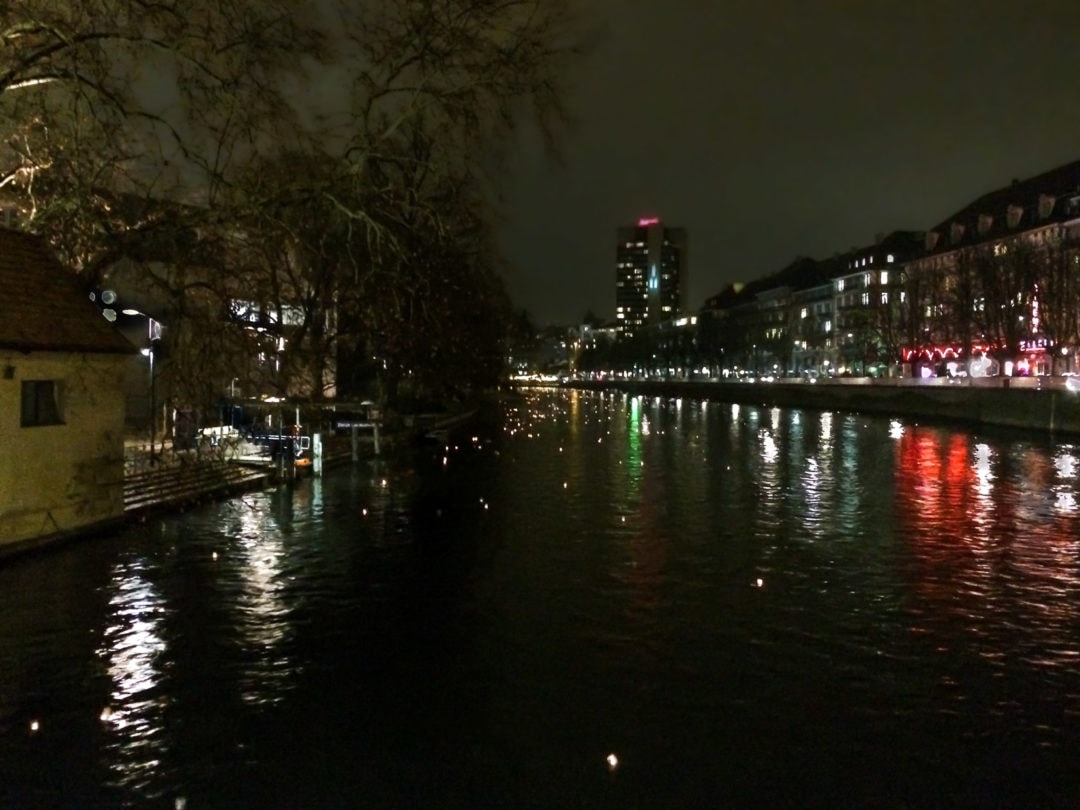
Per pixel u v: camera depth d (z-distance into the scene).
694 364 179.00
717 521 24.78
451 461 41.06
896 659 13.38
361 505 27.33
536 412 91.31
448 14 23.23
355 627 14.75
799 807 9.11
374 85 24.20
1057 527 24.00
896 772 9.88
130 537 21.95
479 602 16.23
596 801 9.16
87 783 9.48
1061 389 57.25
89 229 23.52
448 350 43.78
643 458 42.75
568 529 23.41
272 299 30.14
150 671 12.67
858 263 131.00
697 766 9.93
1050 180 94.56
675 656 13.43
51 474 20.75
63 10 19.72
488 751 10.22
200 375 26.31
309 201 25.61
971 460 41.78
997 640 14.33
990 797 9.37
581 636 14.33
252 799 9.15
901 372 102.44
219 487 28.70
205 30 20.48
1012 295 70.25
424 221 26.52
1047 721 11.23
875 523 24.55
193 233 25.83
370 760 9.99
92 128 21.05
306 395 37.72
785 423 71.19
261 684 12.20
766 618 15.38
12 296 20.20
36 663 13.02
